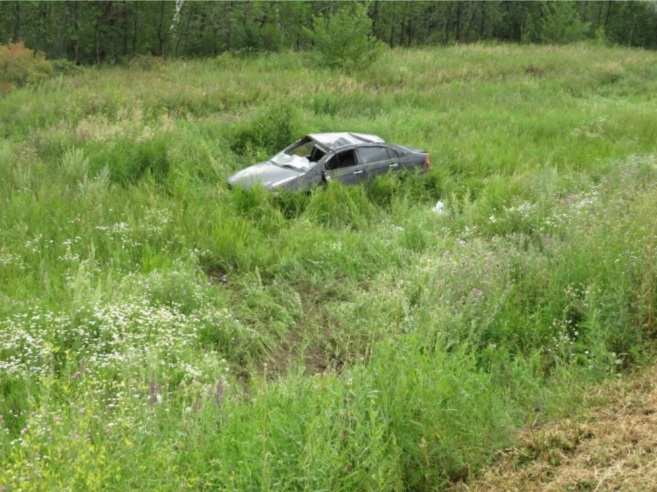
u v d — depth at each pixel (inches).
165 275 341.4
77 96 840.3
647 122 780.6
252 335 299.3
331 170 517.7
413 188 533.3
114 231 400.5
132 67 1280.8
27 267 352.8
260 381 258.1
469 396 209.9
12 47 1111.6
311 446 176.6
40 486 151.5
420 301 308.8
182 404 215.9
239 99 885.2
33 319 277.3
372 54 1180.5
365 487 179.8
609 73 1280.8
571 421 206.1
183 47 1582.2
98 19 1448.1
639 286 282.7
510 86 1096.2
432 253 371.2
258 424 189.9
